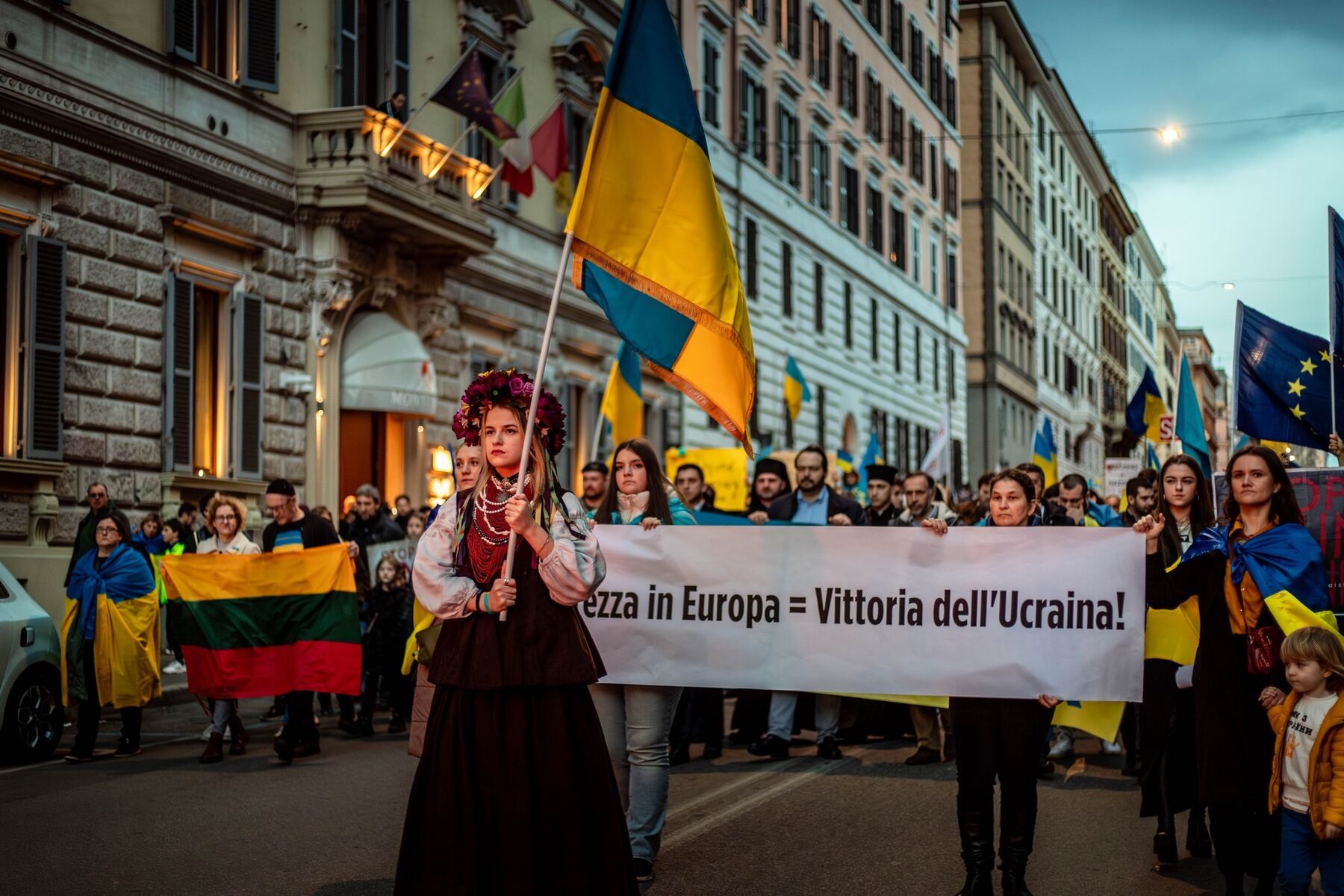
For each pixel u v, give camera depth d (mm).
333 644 10852
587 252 6293
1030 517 10594
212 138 18422
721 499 21125
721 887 6547
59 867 7027
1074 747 12031
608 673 7312
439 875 4848
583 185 6246
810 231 41344
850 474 21953
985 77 61719
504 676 4855
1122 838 7918
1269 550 6004
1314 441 10195
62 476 16109
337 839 7711
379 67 22031
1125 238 103062
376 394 21203
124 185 17047
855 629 7203
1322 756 5469
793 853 7332
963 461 58812
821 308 42375
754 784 9688
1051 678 6875
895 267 49875
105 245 16797
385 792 9297
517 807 4832
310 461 20438
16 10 15438
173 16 17641
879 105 48469
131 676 11055
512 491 5051
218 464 18984
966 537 7066
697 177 6473
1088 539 6934
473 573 5012
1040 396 71812
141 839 7707
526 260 26141
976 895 6113
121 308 17031
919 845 7523
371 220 20594
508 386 5180
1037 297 71438
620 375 17109
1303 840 5605
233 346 18953
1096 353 89500
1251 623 6059
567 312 27719
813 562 7305
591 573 4945
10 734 10695
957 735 6363
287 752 10734
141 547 12773
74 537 16250
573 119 28375
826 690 7207
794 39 40781
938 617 7059
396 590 12836
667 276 6430
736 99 36062
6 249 15789
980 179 61625
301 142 20094
